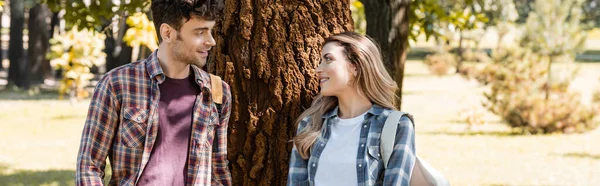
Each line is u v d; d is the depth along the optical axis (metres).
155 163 2.88
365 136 3.15
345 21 3.61
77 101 21.27
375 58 3.21
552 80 16.39
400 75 7.32
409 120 3.17
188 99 2.95
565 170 11.24
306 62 3.48
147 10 8.20
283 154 3.49
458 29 9.62
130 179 2.87
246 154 3.51
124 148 2.86
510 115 15.76
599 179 10.52
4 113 18.31
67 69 20.28
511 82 16.12
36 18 25.69
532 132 15.78
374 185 3.10
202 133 2.96
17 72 25.81
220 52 3.51
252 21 3.46
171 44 2.84
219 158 3.09
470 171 11.05
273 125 3.48
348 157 3.14
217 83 3.02
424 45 63.44
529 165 11.66
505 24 31.55
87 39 20.09
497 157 12.46
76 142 13.91
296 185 3.26
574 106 15.76
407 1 7.35
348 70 3.21
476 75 25.70
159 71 2.88
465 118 17.55
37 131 15.37
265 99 3.49
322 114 3.29
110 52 24.97
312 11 3.50
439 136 15.12
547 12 21.39
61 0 7.90
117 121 2.88
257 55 3.46
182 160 2.92
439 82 31.17
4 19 61.75
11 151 12.61
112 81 2.86
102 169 2.90
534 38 21.33
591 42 63.94
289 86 3.47
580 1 21.77
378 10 7.25
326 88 3.21
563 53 21.16
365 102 3.26
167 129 2.90
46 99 22.27
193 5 2.76
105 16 7.64
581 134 15.70
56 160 11.73
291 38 3.47
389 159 3.09
